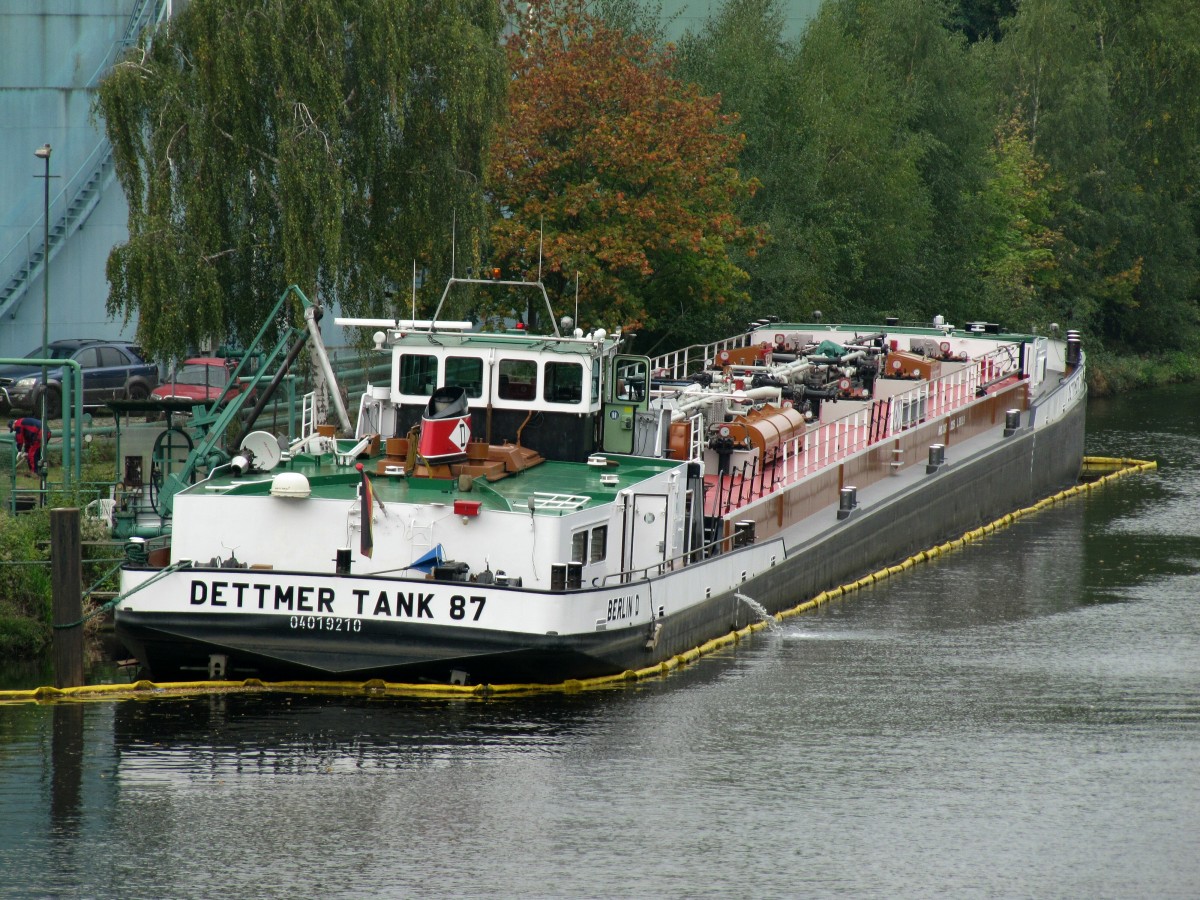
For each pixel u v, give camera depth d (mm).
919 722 94125
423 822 76688
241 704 91938
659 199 188500
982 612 123688
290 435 139125
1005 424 173625
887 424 153625
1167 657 110375
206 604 90812
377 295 154875
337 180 146000
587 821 77375
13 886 69375
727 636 110938
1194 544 152375
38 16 192500
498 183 185625
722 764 85750
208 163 145625
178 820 76375
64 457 117500
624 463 105438
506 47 191375
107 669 100000
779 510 129875
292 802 78812
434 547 91625
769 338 184250
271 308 152625
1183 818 79875
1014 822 78938
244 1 146250
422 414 106875
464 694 93750
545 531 90562
